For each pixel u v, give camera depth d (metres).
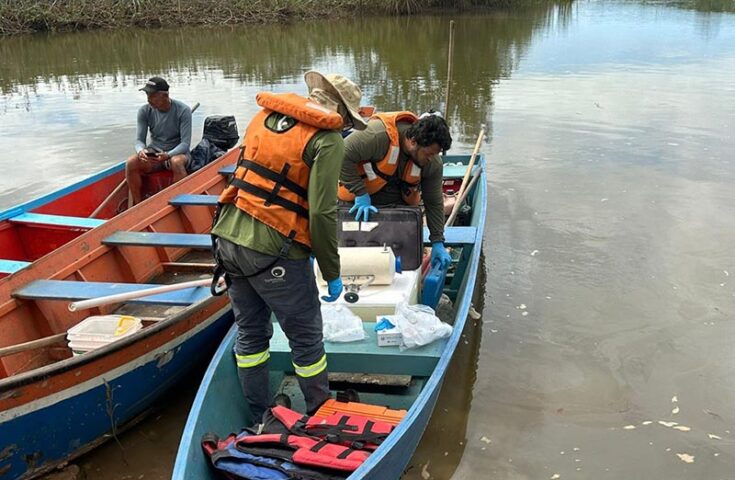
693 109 10.76
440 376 3.16
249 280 2.83
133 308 4.49
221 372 3.33
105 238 4.61
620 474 3.31
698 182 7.47
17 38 21.62
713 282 5.20
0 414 2.97
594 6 31.22
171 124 6.18
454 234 4.76
